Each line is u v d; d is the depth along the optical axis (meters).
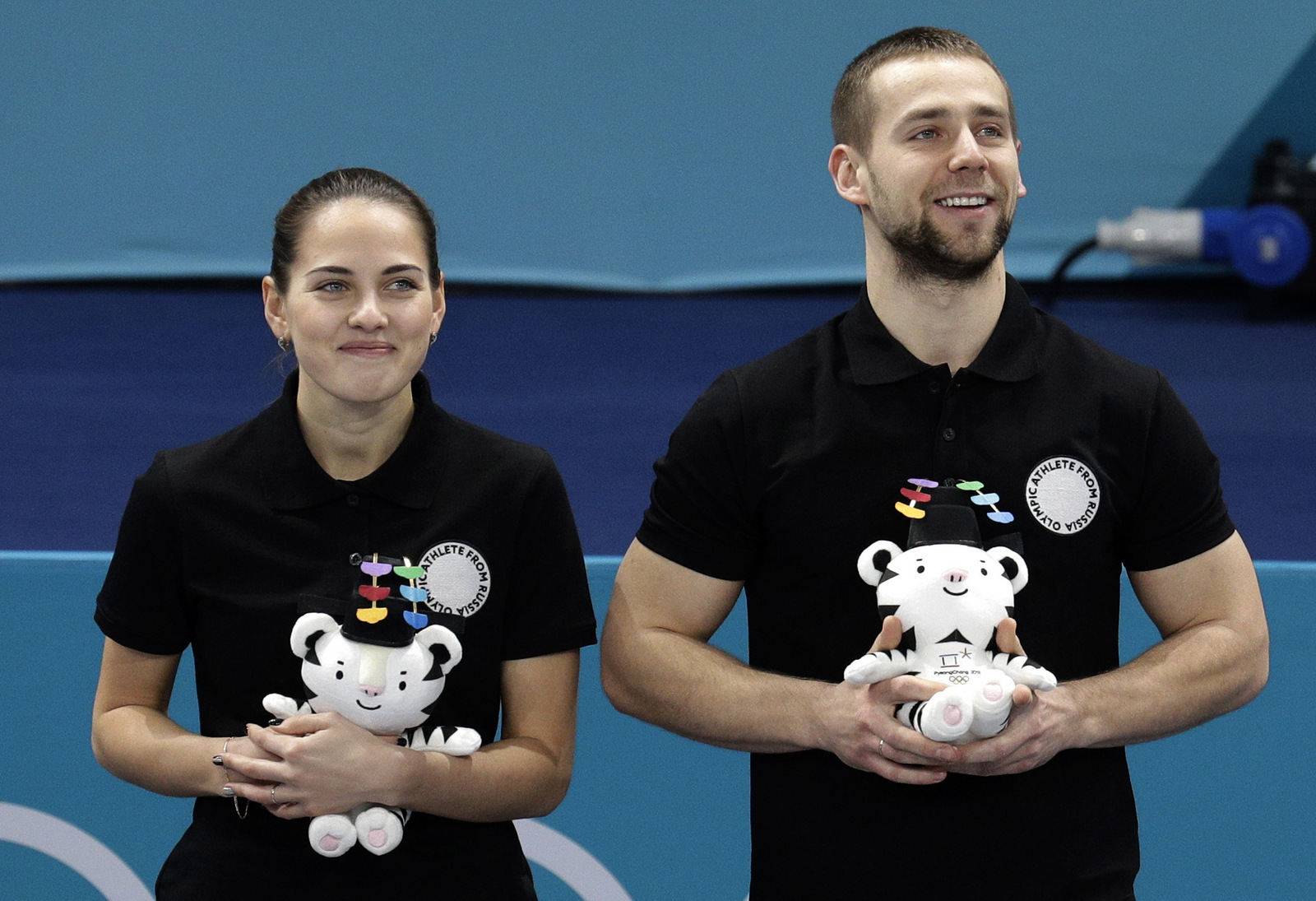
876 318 6.66
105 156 18.66
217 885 6.27
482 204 18.83
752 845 6.92
